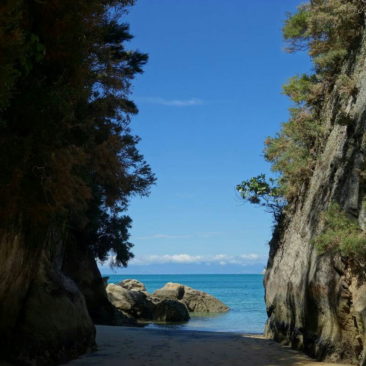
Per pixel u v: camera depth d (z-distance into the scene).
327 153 14.88
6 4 6.85
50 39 8.80
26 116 8.51
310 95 17.05
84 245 29.11
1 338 9.89
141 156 18.42
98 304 30.23
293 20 15.98
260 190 20.05
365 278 10.84
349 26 14.61
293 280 15.41
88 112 13.28
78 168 11.10
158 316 35.00
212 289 111.56
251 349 14.49
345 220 11.34
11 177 8.16
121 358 12.23
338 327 11.79
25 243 9.81
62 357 11.46
